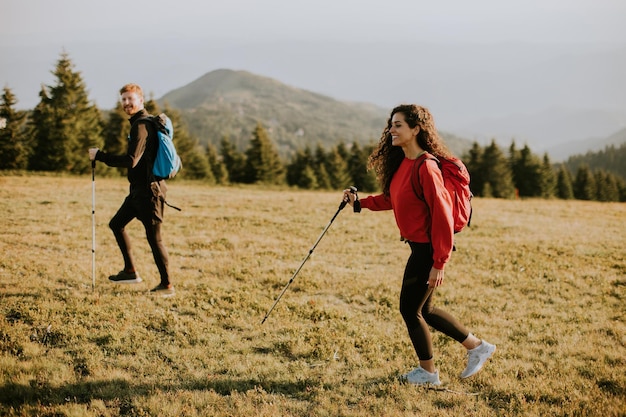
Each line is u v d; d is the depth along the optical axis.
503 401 4.70
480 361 4.97
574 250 12.55
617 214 22.97
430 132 4.36
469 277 9.52
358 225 15.55
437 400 4.67
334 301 7.78
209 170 72.94
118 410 4.27
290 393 4.79
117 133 56.41
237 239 12.28
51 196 18.09
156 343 5.68
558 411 4.45
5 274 7.79
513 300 8.14
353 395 4.76
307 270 9.47
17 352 5.25
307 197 24.91
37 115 50.06
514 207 24.53
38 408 4.16
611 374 5.32
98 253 9.70
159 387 4.71
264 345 5.83
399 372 5.24
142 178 6.64
